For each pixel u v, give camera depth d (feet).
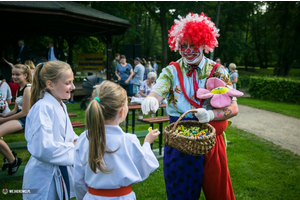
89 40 62.28
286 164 13.15
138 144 5.49
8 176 10.66
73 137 6.98
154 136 6.03
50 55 32.09
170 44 7.72
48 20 28.94
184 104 7.43
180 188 7.22
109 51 34.83
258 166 12.76
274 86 39.65
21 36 39.14
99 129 4.91
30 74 10.18
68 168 6.55
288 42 80.23
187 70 7.52
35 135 5.77
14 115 9.43
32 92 6.40
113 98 5.17
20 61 29.45
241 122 23.21
